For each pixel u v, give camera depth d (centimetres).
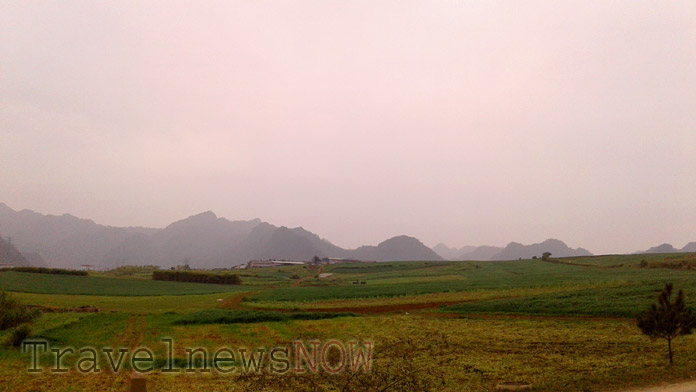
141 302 7525
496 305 5772
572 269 12512
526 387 2009
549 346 3212
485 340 3525
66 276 11831
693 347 2784
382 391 1531
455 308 5931
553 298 5959
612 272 9925
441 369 2455
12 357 3088
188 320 4981
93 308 6147
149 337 3978
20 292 8038
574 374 2247
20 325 3791
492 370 2461
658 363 2358
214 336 4062
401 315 5606
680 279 7062
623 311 4656
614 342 3216
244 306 7075
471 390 2030
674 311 2330
